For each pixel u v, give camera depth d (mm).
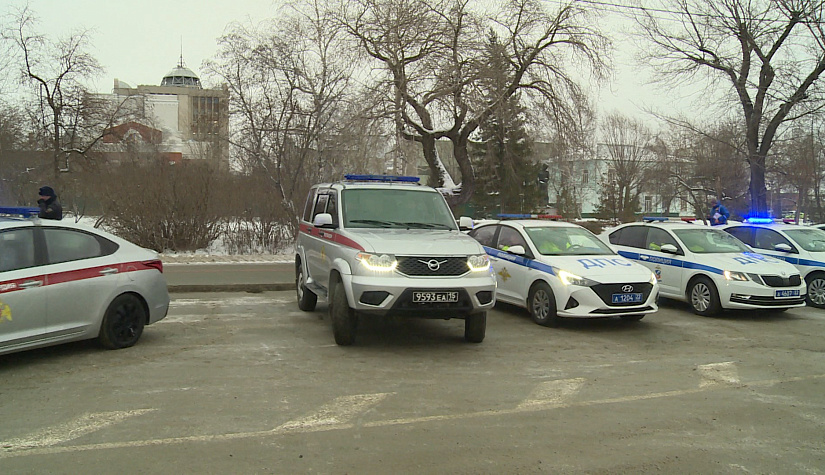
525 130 23094
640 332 9180
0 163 25906
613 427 5055
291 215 21594
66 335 6801
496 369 6852
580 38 22188
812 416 5422
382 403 5551
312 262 9414
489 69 21156
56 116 29000
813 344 8492
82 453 4305
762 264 10430
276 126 24828
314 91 24328
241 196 20906
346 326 7602
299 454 4352
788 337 8961
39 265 6648
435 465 4211
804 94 21625
